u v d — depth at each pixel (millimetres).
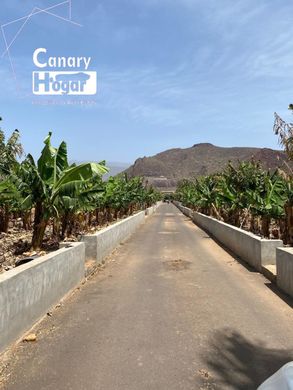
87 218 21156
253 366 4488
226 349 4988
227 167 22328
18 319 5195
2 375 4250
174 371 4355
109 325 5930
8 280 4871
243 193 19188
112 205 25344
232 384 4055
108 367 4453
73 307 6941
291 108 10672
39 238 12438
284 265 7883
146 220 36219
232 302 7238
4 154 14953
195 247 15719
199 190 29109
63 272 7453
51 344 5145
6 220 16906
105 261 12211
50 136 12320
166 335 5500
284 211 15664
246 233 12008
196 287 8484
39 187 11875
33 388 3969
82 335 5488
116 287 8586
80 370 4375
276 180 16797
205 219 24672
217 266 11141
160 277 9641
